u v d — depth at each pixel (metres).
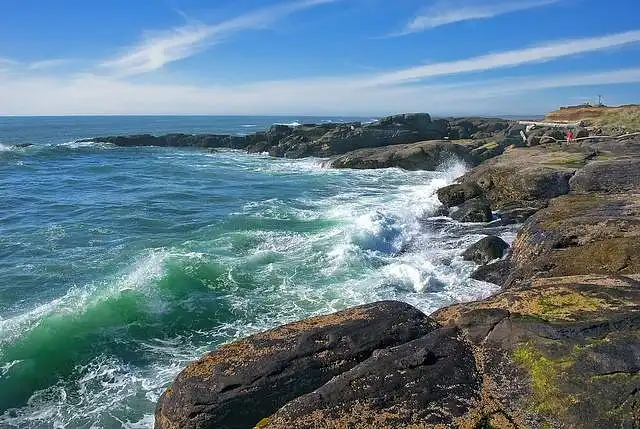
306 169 39.81
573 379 6.10
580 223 12.91
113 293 12.39
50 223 20.36
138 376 9.68
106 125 146.38
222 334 11.23
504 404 6.09
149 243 17.50
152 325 11.45
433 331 7.62
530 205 19.67
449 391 6.28
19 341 10.28
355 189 29.44
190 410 6.69
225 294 13.05
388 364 6.75
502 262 14.13
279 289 13.41
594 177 18.84
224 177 35.12
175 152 53.94
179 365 10.05
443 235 18.42
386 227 18.39
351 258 15.40
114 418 8.55
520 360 6.61
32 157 44.16
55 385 9.42
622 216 13.22
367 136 47.81
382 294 13.09
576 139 32.66
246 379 6.87
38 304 12.46
